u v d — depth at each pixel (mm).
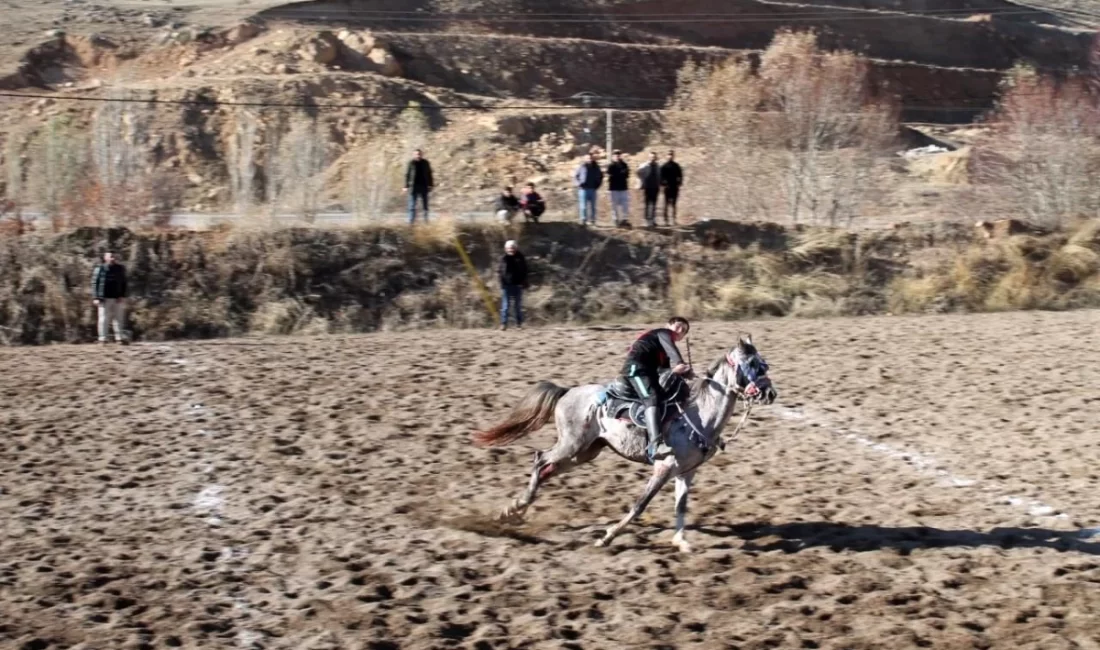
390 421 16781
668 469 11234
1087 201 34062
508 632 9414
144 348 23453
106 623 9445
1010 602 10062
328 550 11375
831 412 17484
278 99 47312
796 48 37719
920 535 11953
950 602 10070
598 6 67500
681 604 10039
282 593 10203
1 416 16828
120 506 12781
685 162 36000
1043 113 35719
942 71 69188
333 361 21500
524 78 57875
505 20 63844
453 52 57594
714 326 26641
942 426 16594
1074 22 88688
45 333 26234
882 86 66562
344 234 28688
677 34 69250
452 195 42031
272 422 16641
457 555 11273
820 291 29703
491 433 12102
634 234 29938
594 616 9789
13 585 10227
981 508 12891
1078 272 31141
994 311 29906
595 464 14711
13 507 12648
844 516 12625
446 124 48812
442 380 19703
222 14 57844
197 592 10203
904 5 81750
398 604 9984
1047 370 20547
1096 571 10828
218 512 12625
